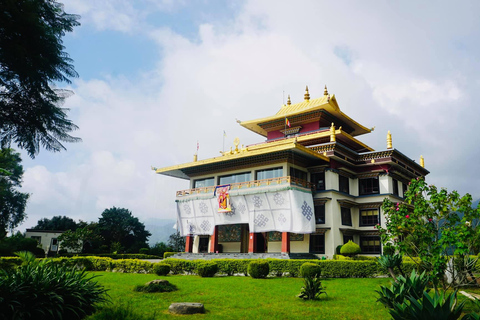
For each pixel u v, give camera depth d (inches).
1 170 489.1
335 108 1692.9
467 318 324.5
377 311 518.3
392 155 1471.5
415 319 315.6
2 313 355.9
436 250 442.3
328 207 1403.8
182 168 1705.2
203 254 1534.2
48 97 563.8
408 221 464.8
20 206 1653.5
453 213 445.7
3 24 487.8
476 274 458.9
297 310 528.1
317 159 1475.1
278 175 1440.7
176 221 1706.4
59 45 552.7
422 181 474.6
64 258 1207.6
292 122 1790.1
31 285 386.3
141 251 2155.5
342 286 805.9
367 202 1482.5
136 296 634.8
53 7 555.5
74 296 413.7
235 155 1498.5
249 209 1434.5
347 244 1269.7
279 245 1464.1
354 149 1772.9
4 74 514.0
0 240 775.7
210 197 1572.3
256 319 467.8
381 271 989.2
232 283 856.9
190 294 678.5
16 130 554.3
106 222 2815.0
